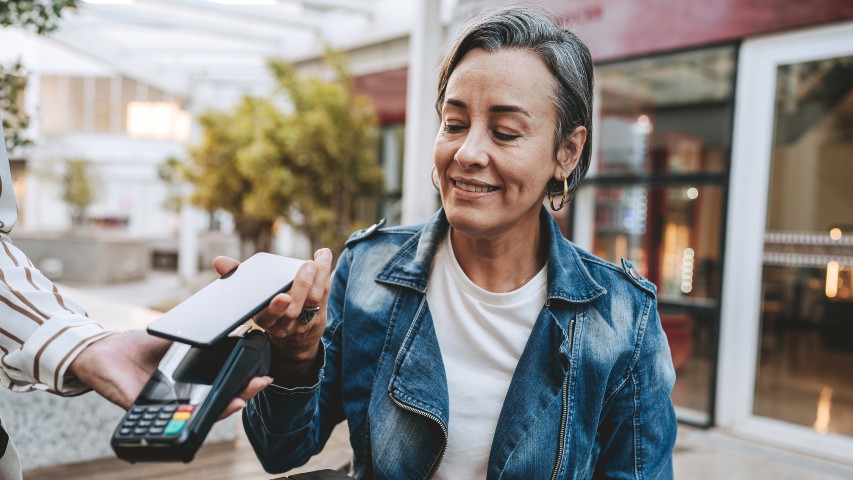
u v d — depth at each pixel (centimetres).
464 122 95
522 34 93
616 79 510
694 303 483
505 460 97
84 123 2564
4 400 292
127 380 69
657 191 502
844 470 376
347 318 108
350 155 750
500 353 102
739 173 448
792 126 439
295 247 1195
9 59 324
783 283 450
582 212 537
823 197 443
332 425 113
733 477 358
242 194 1021
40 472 297
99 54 1122
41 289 79
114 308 412
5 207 85
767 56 432
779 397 459
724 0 440
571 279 103
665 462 110
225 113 1071
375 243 114
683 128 482
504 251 104
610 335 103
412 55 627
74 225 1834
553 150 97
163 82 1341
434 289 107
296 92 744
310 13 943
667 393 108
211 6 880
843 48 398
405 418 100
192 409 62
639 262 511
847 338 461
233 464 318
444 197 98
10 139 317
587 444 101
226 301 72
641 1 482
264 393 91
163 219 2548
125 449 60
